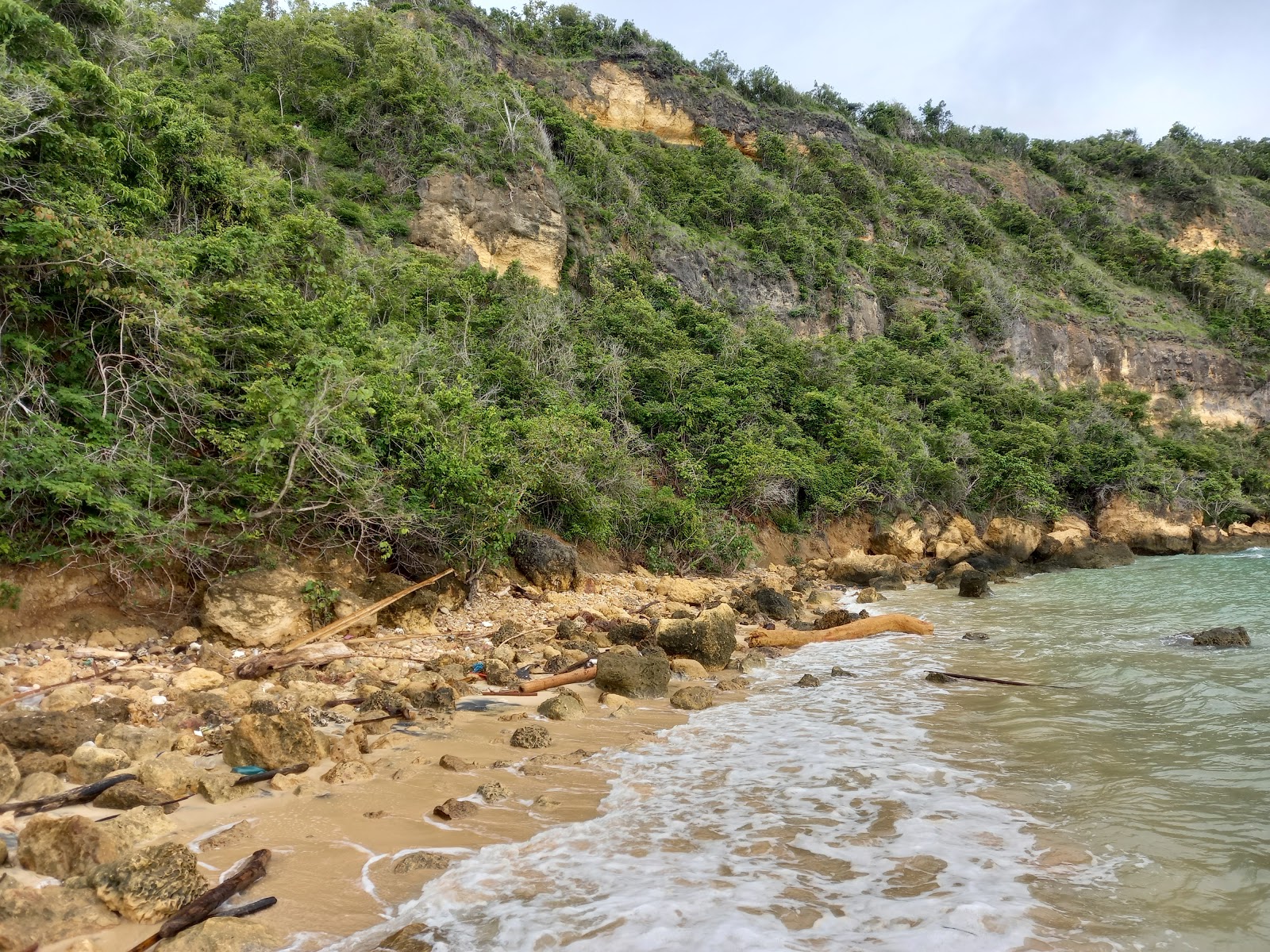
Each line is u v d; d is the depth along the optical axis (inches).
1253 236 3358.8
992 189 3068.4
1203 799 239.3
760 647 530.3
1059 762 275.3
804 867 193.0
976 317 2135.8
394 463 511.2
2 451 329.7
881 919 166.6
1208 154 3779.5
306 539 445.4
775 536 1082.1
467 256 1134.4
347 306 584.1
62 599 349.1
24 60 458.0
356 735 280.8
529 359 890.1
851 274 1942.7
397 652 407.8
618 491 809.5
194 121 661.3
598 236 1435.8
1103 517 1515.7
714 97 2287.2
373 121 1227.2
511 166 1245.1
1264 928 165.5
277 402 408.5
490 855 197.0
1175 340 2529.5
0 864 175.5
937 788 250.2
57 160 425.4
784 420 1192.8
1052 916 169.3
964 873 190.1
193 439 431.8
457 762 262.1
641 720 335.0
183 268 457.1
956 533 1229.7
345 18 1348.4
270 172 799.7
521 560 649.0
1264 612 645.9
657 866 193.0
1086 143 3764.8
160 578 388.2
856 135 2701.8
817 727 323.3
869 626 570.6
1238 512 1697.8
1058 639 530.3
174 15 1263.5
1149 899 177.8
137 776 225.5
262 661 348.5
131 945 153.6
